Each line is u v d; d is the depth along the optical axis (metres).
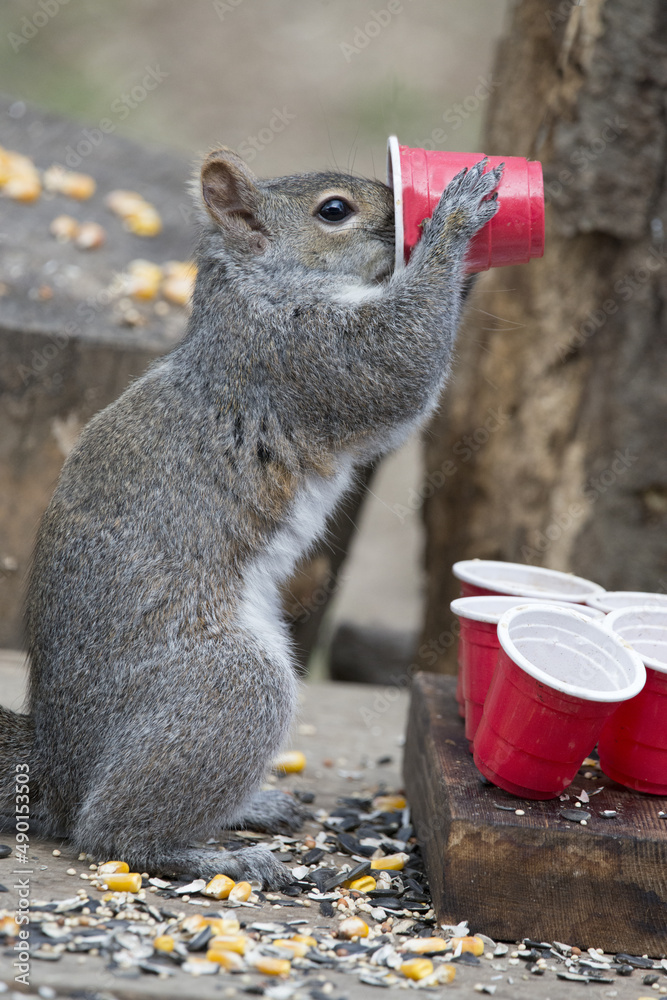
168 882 4.99
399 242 5.52
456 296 5.68
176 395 5.72
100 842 5.05
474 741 5.07
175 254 10.94
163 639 5.16
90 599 5.26
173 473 5.47
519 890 4.57
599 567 8.95
